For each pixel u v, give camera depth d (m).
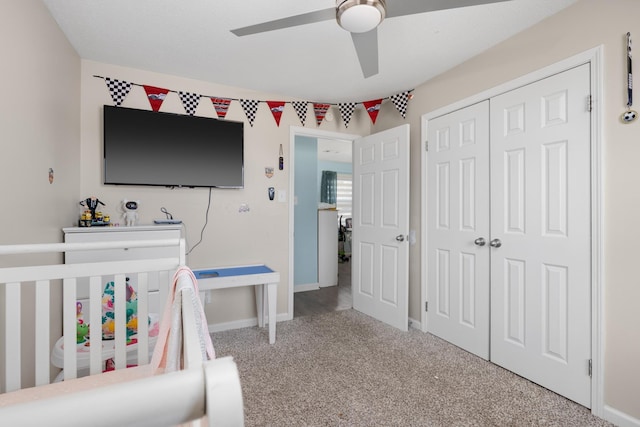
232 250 2.94
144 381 0.27
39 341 1.15
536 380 1.97
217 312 2.89
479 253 2.35
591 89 1.71
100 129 2.44
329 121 3.38
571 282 1.80
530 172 2.01
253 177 3.02
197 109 2.78
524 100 2.04
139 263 1.29
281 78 2.74
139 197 2.57
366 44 1.92
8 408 0.22
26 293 1.45
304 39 2.12
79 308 1.97
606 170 1.65
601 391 1.66
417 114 2.90
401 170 2.90
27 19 1.50
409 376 2.06
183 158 2.64
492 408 1.74
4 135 1.30
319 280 4.64
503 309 2.17
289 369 2.15
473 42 2.16
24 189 1.47
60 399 0.23
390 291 3.02
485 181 2.30
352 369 2.15
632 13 1.56
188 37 2.10
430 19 1.90
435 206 2.73
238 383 0.28
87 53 2.30
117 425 0.25
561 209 1.85
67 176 2.08
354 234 3.53
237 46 2.22
